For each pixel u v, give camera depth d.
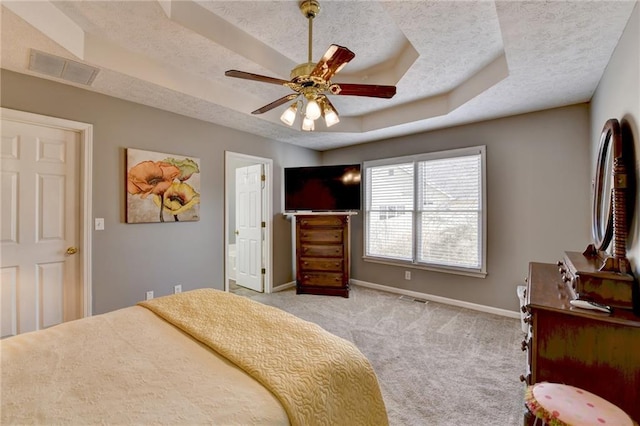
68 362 1.14
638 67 1.51
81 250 2.66
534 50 2.04
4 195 2.32
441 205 4.04
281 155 4.77
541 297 1.56
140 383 1.01
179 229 3.40
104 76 2.39
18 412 0.86
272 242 4.62
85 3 1.82
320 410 0.99
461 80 3.01
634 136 1.57
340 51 1.54
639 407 1.27
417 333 3.02
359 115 4.20
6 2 1.58
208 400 0.92
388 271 4.59
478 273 3.69
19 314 2.39
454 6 1.83
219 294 1.91
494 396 2.00
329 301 4.07
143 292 3.08
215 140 3.75
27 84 2.36
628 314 1.31
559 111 3.16
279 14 2.13
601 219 1.97
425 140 4.18
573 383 1.38
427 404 1.92
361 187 4.90
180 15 2.00
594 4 1.58
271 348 1.23
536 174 3.32
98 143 2.75
